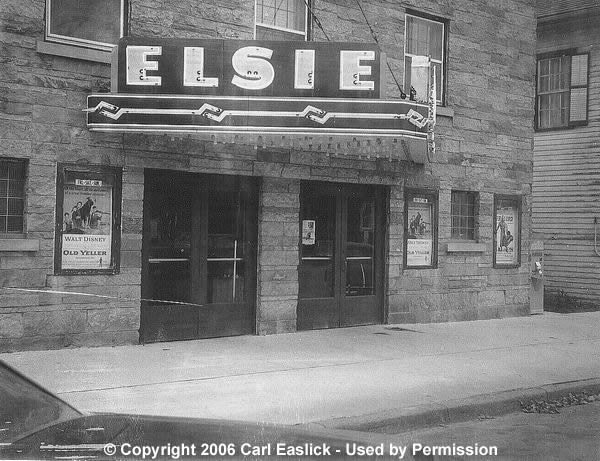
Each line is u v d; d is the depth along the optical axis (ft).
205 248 36.91
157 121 31.89
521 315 51.98
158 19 34.83
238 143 35.88
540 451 21.93
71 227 32.32
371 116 33.30
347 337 39.09
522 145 51.65
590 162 63.57
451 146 47.26
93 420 10.91
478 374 31.09
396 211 44.32
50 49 31.35
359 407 24.67
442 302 46.85
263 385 27.25
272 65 32.99
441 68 47.32
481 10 48.96
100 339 33.12
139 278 34.14
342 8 41.57
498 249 50.52
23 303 30.89
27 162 31.14
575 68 65.00
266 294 38.55
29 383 11.28
